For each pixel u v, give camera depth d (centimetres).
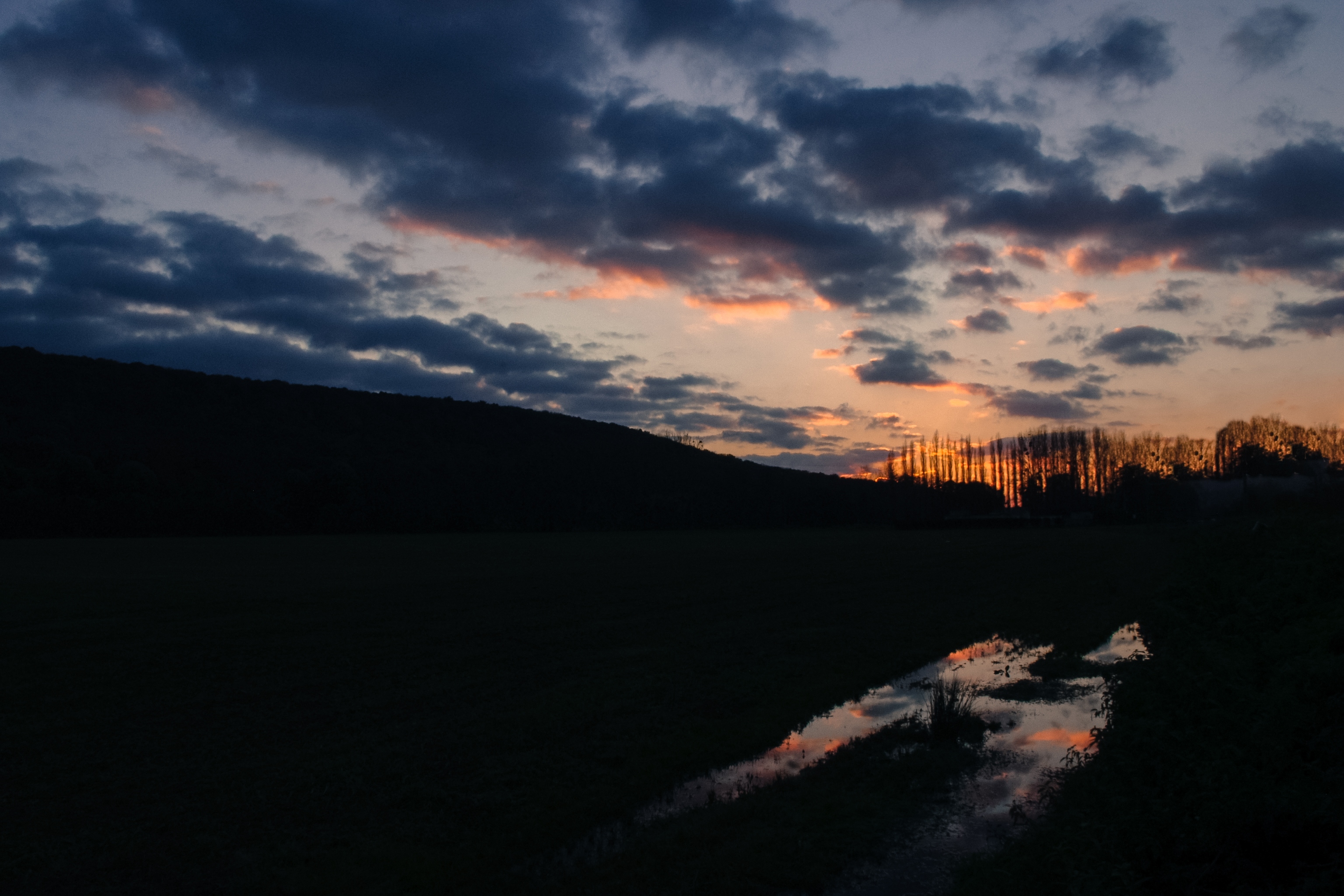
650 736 1005
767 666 1445
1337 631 873
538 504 12156
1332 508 2992
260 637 1862
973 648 1641
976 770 864
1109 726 873
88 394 12912
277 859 662
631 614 2214
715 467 16800
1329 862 466
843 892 593
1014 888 550
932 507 13300
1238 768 583
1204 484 9206
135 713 1177
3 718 1156
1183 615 1400
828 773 862
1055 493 13150
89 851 683
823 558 4481
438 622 2094
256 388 15362
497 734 1023
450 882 625
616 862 647
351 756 940
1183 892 479
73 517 7475
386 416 16100
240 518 8531
